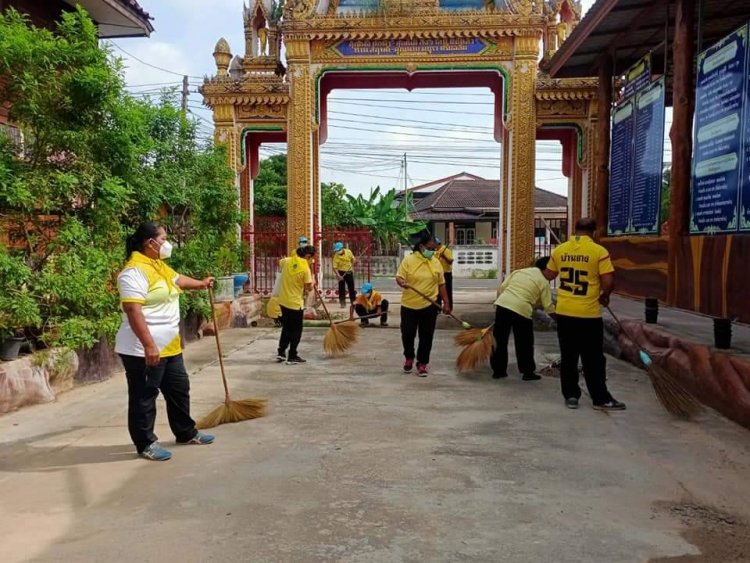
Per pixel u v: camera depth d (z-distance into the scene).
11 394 5.94
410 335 7.66
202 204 11.42
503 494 3.93
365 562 3.10
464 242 39.09
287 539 3.34
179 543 3.30
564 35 16.08
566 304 5.97
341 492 3.97
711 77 6.69
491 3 14.87
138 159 8.05
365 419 5.66
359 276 28.48
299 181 15.30
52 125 6.67
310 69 15.12
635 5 8.86
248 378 7.50
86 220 7.24
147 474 4.32
